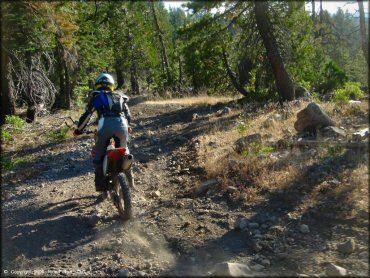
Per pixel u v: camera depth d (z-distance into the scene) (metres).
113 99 6.04
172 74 34.75
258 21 13.20
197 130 12.41
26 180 8.78
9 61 14.78
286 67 15.70
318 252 4.52
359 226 4.85
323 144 7.36
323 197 5.63
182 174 7.95
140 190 7.39
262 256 4.61
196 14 12.78
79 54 22.27
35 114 17.36
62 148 11.76
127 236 5.41
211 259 4.65
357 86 12.19
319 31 23.58
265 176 6.53
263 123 10.35
